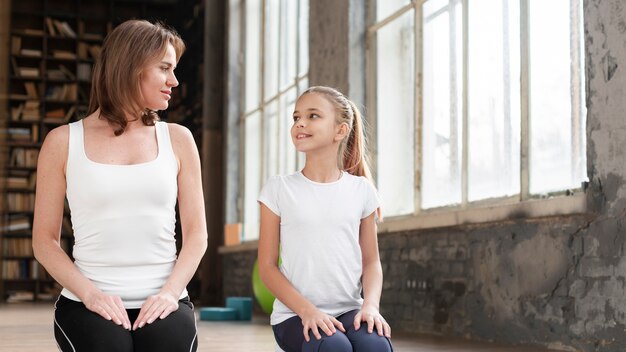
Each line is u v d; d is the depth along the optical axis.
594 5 4.03
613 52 3.91
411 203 6.32
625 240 3.83
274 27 10.06
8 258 12.80
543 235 4.51
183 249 2.09
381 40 6.90
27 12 13.43
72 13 13.79
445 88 5.82
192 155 2.15
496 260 4.99
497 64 5.14
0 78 12.15
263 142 10.34
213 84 12.12
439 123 5.89
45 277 12.91
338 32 7.34
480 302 5.15
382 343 2.12
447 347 4.61
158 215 2.04
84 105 13.59
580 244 4.18
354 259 2.35
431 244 5.80
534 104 4.75
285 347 2.29
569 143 4.42
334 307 2.31
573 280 4.24
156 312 1.89
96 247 1.99
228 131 11.58
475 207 5.36
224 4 12.25
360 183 2.44
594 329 4.06
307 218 2.32
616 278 3.90
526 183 4.80
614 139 3.90
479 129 5.35
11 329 6.09
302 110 2.39
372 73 7.04
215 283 11.90
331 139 2.39
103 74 2.06
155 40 2.05
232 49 11.67
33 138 13.24
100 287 1.97
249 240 10.55
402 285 6.21
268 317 8.16
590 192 4.03
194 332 1.94
